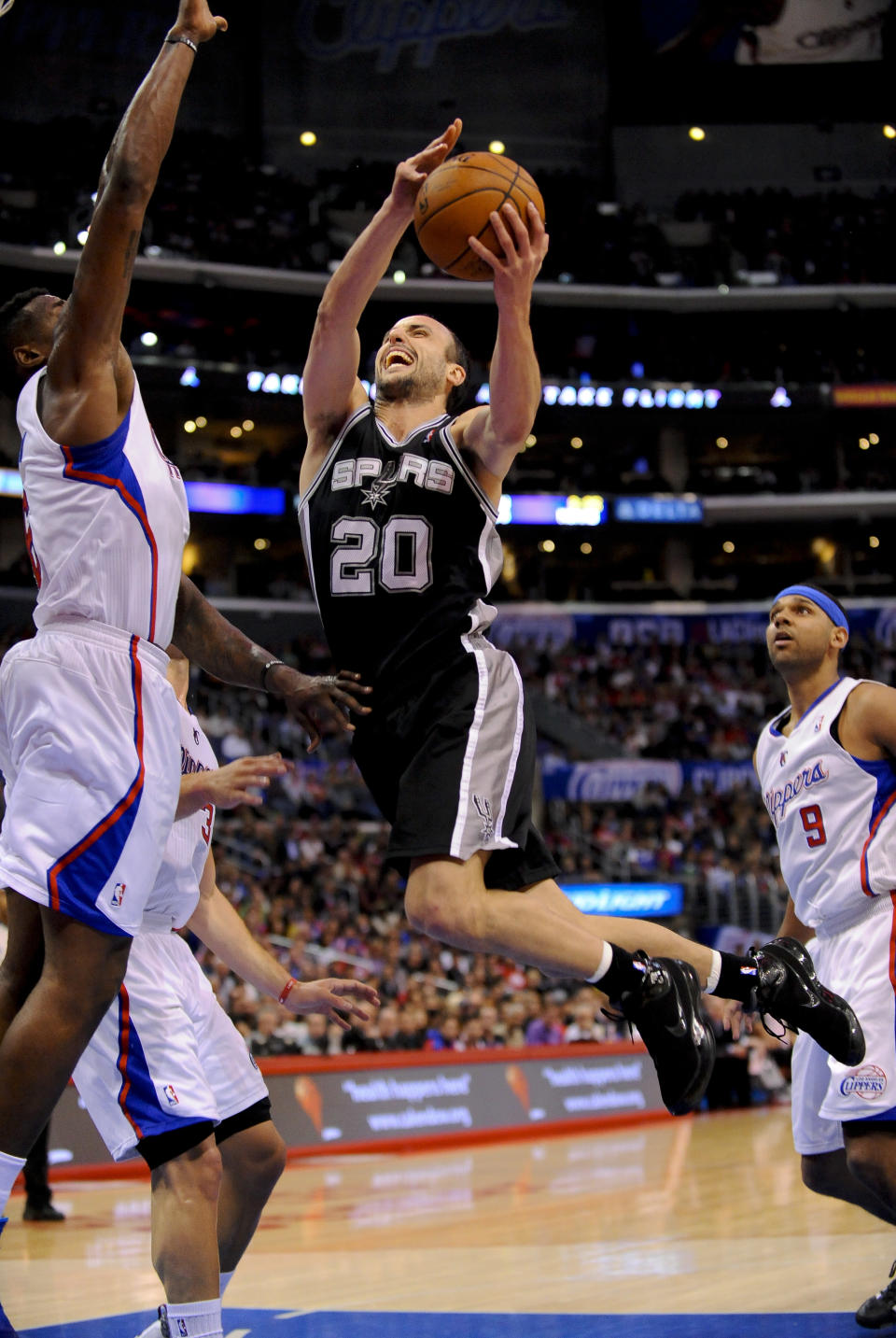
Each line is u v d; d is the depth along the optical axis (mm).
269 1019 12312
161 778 2801
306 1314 4164
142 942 3271
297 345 25828
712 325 27125
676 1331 3723
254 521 25969
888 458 29297
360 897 17422
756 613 27422
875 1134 3615
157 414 25656
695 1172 8766
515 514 25625
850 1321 3773
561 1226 6246
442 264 3246
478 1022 13898
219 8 27516
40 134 24562
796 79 28656
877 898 3789
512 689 3307
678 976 3039
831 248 27594
